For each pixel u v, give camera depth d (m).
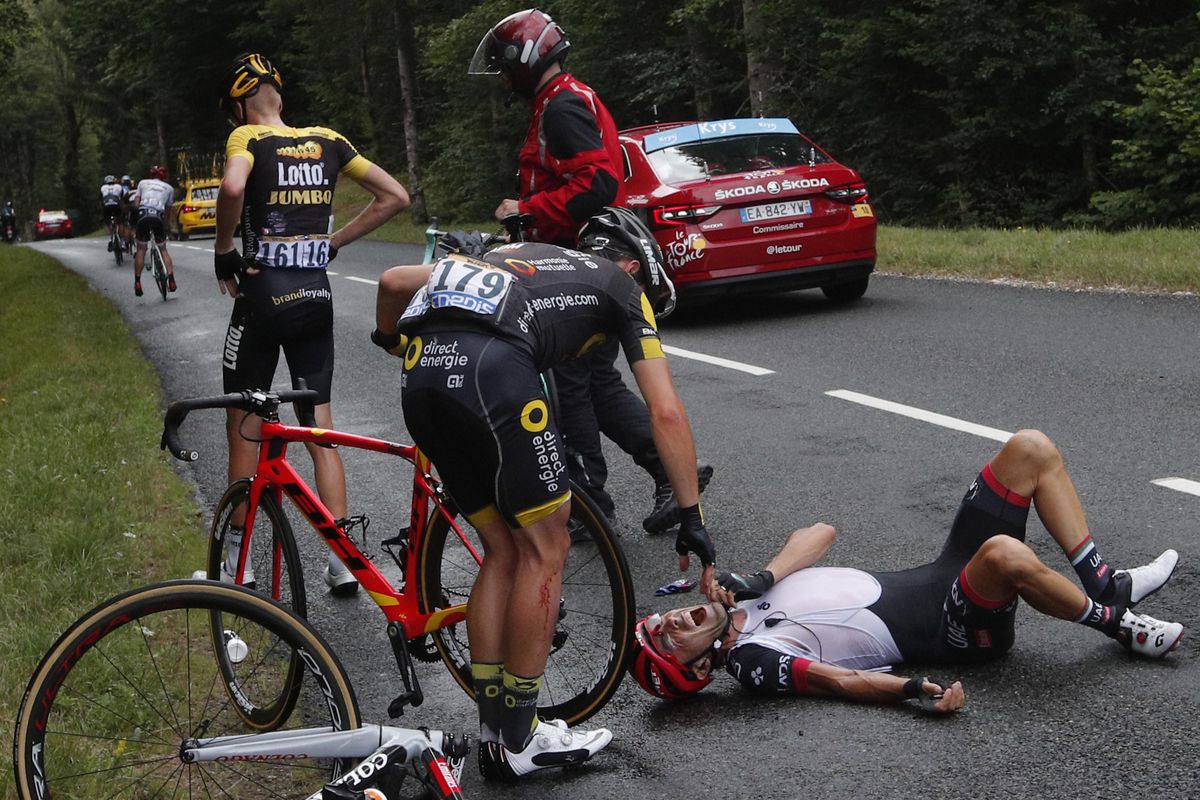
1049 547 4.88
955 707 3.52
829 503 5.72
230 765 3.37
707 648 3.77
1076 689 3.65
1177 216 20.22
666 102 28.45
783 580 3.94
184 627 3.21
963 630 3.75
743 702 3.83
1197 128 18.64
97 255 32.12
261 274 5.14
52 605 4.90
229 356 5.25
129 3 55.12
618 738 3.68
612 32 28.12
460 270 3.20
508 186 33.03
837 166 11.01
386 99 43.12
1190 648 3.86
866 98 23.73
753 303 12.13
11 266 27.94
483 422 3.11
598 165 5.04
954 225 23.67
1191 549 4.68
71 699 3.29
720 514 5.71
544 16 5.14
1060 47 20.58
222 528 4.33
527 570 3.29
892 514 5.48
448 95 37.06
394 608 3.80
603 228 4.46
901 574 3.90
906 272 13.23
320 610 5.00
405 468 7.15
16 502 6.41
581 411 5.46
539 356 3.20
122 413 8.95
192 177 39.47
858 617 3.82
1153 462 5.79
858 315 10.73
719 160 10.99
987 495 3.79
